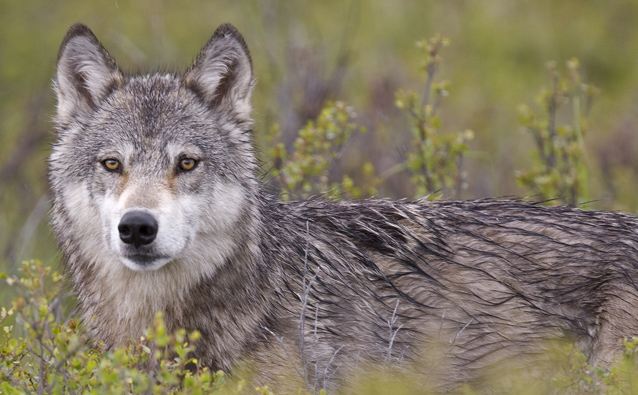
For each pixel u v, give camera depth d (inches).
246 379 354.9
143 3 1010.1
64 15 1030.4
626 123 796.0
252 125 389.4
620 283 384.5
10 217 672.4
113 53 873.5
